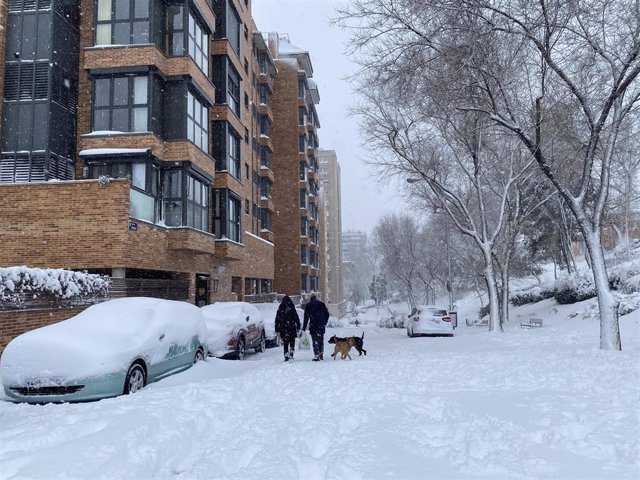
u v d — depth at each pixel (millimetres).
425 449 4266
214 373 10195
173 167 17953
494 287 20891
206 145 20578
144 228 15625
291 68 47312
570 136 13461
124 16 17719
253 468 3938
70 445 4441
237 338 13383
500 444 4293
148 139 16844
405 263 54688
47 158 16719
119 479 3881
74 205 14609
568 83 11055
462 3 10523
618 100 11430
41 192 14664
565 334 16203
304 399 6633
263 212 37688
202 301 21984
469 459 3949
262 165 37750
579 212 11484
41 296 11312
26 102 17016
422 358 10570
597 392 6129
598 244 11289
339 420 5312
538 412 5219
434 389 6910
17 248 14594
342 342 11922
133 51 17188
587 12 10570
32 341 7758
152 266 16188
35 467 3895
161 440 4844
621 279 24375
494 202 30984
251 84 35031
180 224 17703
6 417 6270
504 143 21547
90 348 7742
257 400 6820
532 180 23922
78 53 18797
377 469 3812
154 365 8742
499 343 14578
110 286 13805
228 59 24484
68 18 18250
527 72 13773
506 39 11695
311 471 3955
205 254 21250
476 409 5480
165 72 18156
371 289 99500
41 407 6891
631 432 4336
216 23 24406
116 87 17375
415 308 21953
